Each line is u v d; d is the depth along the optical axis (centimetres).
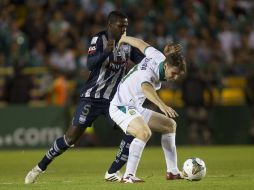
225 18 8519
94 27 7775
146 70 2931
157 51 2977
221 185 2775
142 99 2978
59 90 7044
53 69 7231
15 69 7006
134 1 8350
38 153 6262
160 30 7881
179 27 8062
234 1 8725
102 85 3288
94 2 8212
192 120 7106
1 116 6869
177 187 2688
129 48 3316
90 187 2762
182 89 7056
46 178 3519
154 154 5772
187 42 7788
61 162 4969
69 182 3139
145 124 2917
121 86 3008
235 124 7312
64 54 7525
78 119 3269
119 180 3069
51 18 8050
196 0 8669
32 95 7044
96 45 3228
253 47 8075
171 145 3086
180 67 2873
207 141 7200
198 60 7650
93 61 3203
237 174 3559
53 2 8262
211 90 7088
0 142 6862
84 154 5934
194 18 8312
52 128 6962
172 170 3100
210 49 7925
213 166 4294
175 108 7175
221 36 8175
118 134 7131
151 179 3191
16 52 7325
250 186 2733
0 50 7625
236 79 7544
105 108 3300
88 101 3288
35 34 7831
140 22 7800
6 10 8169
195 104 7038
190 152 5947
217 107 7294
